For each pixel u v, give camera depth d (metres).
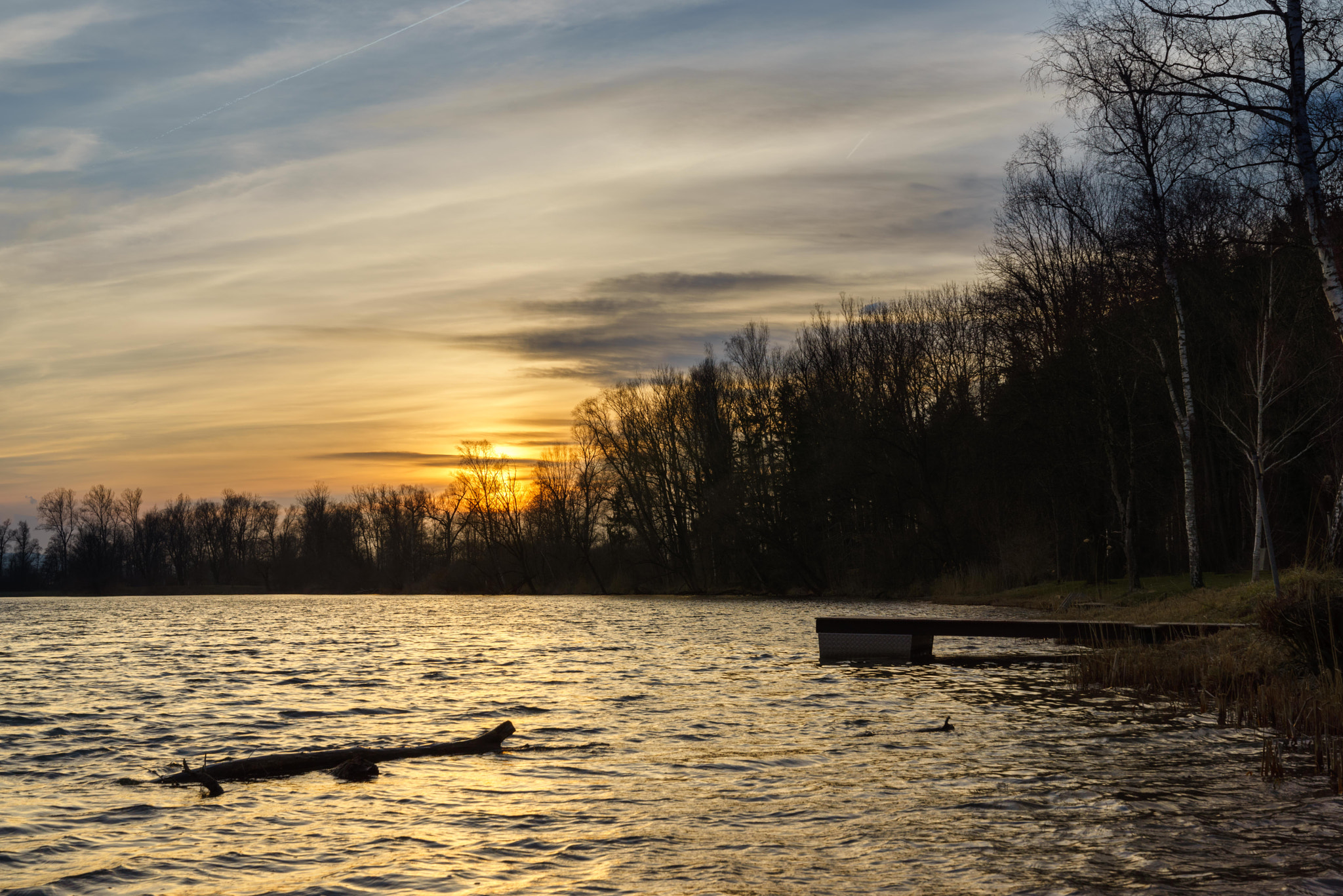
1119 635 22.02
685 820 8.93
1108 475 45.16
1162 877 7.02
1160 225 31.75
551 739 13.58
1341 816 8.59
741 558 74.69
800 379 75.75
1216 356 41.50
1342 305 17.28
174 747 13.53
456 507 114.00
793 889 6.95
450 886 7.14
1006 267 50.34
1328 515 25.86
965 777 10.49
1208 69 19.09
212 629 47.59
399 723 15.47
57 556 150.75
